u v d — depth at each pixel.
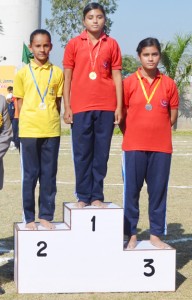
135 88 5.94
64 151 19.70
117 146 21.92
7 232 7.95
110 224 5.68
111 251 5.70
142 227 8.24
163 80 5.98
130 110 5.98
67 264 5.66
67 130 31.05
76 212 5.64
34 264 5.62
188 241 7.58
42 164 5.96
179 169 14.92
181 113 35.44
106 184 12.14
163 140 5.98
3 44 27.52
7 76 27.34
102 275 5.71
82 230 5.66
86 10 5.85
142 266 5.72
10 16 27.39
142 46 5.87
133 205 6.00
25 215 5.94
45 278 5.65
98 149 5.99
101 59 5.86
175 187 11.93
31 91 5.82
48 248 5.63
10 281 5.98
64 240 5.65
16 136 18.16
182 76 33.25
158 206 6.04
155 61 5.86
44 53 5.82
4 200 10.24
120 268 5.71
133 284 5.73
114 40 5.98
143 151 5.96
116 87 5.92
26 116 5.84
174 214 9.20
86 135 5.94
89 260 5.69
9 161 16.53
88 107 5.88
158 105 5.93
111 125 5.97
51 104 5.87
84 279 5.70
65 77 5.95
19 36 27.50
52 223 5.98
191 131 33.12
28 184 5.93
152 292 5.71
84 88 5.88
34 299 5.46
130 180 5.99
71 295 5.61
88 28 5.86
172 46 32.78
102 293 5.68
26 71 5.85
